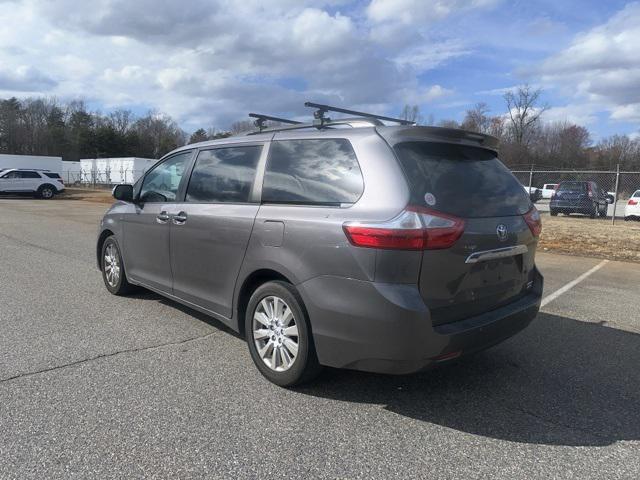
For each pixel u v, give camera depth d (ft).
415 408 11.24
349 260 10.35
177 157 16.75
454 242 10.32
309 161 12.09
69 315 17.48
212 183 14.70
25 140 310.45
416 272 9.96
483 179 11.88
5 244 34.47
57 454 9.07
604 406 11.55
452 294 10.55
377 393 11.92
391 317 9.90
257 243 12.39
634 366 13.99
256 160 13.43
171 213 15.66
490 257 11.14
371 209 10.33
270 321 12.20
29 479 8.34
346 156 11.34
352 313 10.32
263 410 10.93
